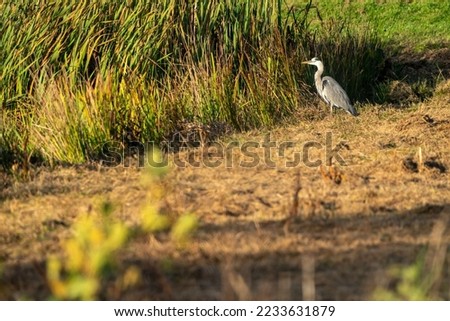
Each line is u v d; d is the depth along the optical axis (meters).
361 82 26.59
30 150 19.97
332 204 15.90
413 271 11.12
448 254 13.07
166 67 23.39
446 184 17.58
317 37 27.38
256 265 12.79
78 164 19.53
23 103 21.38
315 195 16.39
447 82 27.28
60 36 22.36
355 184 17.36
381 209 15.61
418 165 18.73
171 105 22.06
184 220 11.86
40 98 20.91
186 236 13.49
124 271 12.66
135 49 22.66
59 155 19.97
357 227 14.51
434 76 28.27
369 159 19.70
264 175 18.38
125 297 12.02
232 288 11.76
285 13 36.12
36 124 20.34
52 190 17.48
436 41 32.59
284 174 18.44
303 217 15.02
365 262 12.84
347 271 12.52
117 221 14.78
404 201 16.09
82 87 21.92
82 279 10.91
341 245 13.55
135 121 21.16
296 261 12.90
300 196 16.45
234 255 13.07
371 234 14.08
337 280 12.26
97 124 20.55
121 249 13.50
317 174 18.38
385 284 11.93
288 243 13.55
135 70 22.23
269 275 12.46
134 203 16.23
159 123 21.44
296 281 12.24
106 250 10.96
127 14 23.00
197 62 23.67
